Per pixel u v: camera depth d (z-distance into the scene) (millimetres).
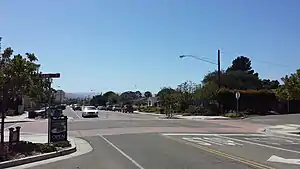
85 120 44625
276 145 19234
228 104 56781
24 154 14500
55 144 17203
